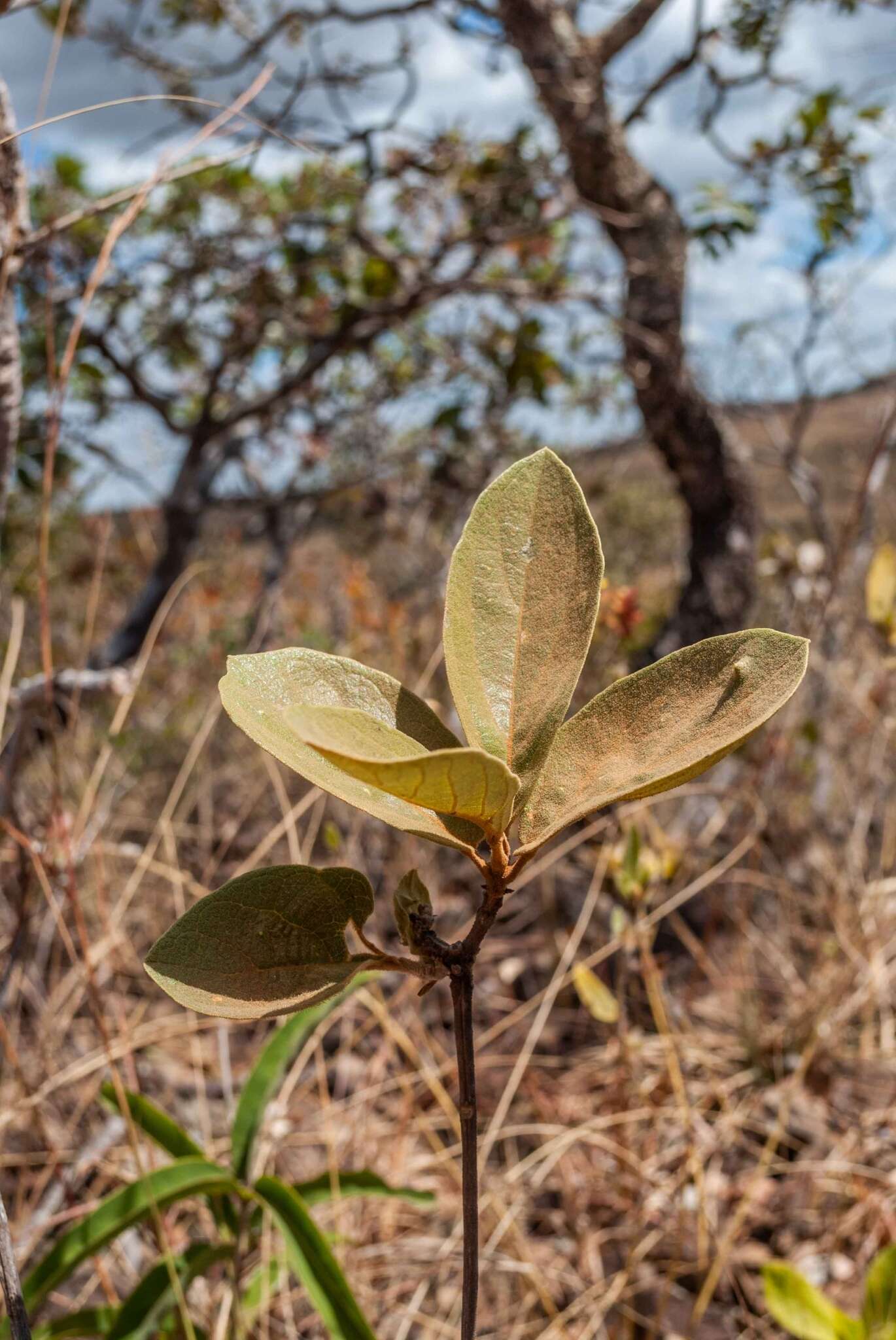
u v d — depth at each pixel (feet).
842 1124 4.51
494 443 10.14
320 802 4.56
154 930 5.12
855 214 7.16
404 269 8.00
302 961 1.25
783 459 8.73
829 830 6.61
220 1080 4.71
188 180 7.81
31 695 3.47
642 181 6.97
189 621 9.43
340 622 9.08
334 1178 2.83
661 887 4.81
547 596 1.30
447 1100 4.04
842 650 6.59
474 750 1.03
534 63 6.77
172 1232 3.49
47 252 2.44
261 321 8.23
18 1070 3.37
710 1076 4.53
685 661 1.24
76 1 7.14
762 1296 3.61
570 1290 3.69
